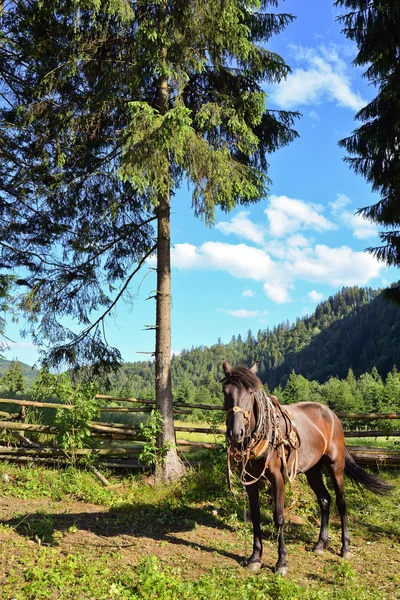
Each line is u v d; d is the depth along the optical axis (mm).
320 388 91250
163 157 7891
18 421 9875
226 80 9625
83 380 9992
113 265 10609
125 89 8844
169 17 7918
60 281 9969
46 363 9922
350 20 11766
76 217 10266
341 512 6371
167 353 9117
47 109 9055
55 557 5227
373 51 11938
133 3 8469
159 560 5578
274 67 9367
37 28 9258
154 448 8516
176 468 8656
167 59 8391
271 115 9883
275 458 5535
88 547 5719
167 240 9461
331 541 6652
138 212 10250
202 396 61156
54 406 9430
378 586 5230
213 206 8367
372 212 12516
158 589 4590
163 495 7980
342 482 6539
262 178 9391
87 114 8938
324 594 4848
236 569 5457
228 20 8031
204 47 8586
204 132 9477
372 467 10000
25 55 9992
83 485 8320
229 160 8906
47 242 11242
